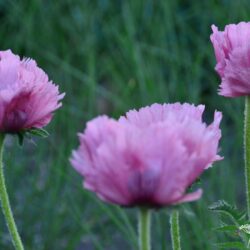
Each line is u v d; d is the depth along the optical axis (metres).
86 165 2.06
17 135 2.65
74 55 7.18
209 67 7.11
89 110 6.00
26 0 7.66
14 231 2.78
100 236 5.59
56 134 6.09
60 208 5.42
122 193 2.08
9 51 2.76
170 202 2.09
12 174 5.45
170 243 5.19
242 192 5.98
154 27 6.86
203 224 4.61
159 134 2.04
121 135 2.03
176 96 6.09
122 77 6.83
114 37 7.46
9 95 2.53
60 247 5.39
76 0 7.45
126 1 7.06
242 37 3.00
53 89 2.64
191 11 7.67
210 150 2.11
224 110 6.38
